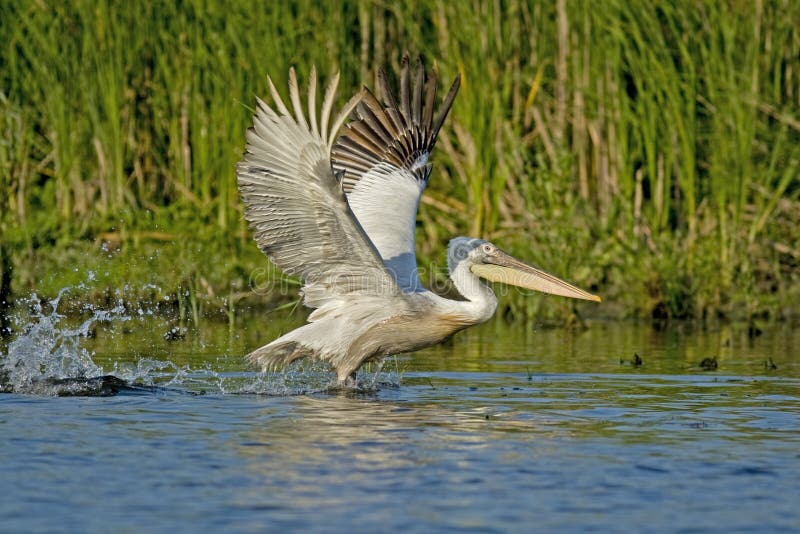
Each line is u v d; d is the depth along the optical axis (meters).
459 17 16.66
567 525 5.79
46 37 17.09
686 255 16.39
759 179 16.98
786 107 16.80
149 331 14.00
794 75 17.23
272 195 9.06
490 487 6.46
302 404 8.95
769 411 8.77
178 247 16.52
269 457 7.05
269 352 9.98
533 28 17.17
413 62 17.33
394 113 10.84
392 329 10.09
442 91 16.84
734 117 16.12
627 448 7.39
